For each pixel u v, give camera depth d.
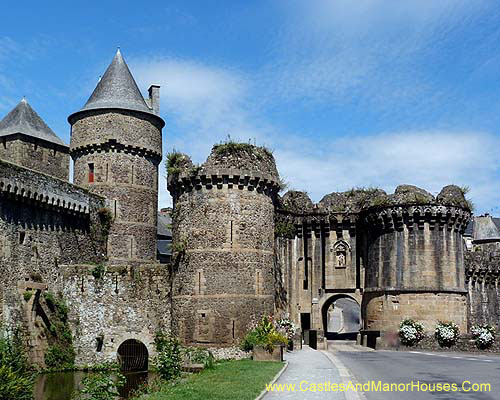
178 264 31.11
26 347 28.06
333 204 39.94
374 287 36.66
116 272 31.95
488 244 60.34
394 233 36.09
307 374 20.78
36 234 30.20
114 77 37.53
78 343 31.23
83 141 36.53
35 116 42.69
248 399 14.88
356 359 27.52
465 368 22.73
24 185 28.95
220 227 30.31
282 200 39.44
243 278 30.00
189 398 15.27
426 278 35.12
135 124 36.81
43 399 21.73
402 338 34.56
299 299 39.41
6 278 27.73
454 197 36.03
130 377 28.53
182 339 30.12
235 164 30.66
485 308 44.72
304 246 39.88
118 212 35.94
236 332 29.47
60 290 31.56
